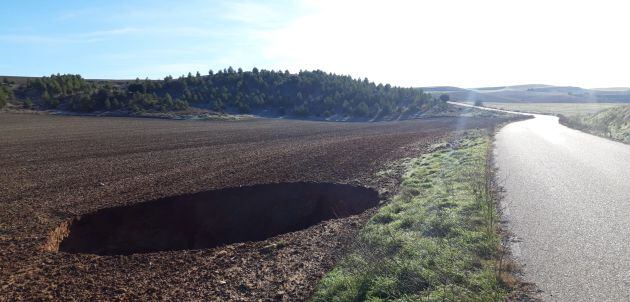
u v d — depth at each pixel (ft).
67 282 24.38
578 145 67.97
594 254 21.01
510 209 29.32
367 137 107.14
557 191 34.32
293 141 101.55
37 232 33.83
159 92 280.10
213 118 207.82
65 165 67.36
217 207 46.62
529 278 18.76
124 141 104.99
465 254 21.24
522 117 193.06
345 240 28.02
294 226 47.85
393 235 25.82
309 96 270.05
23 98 264.11
